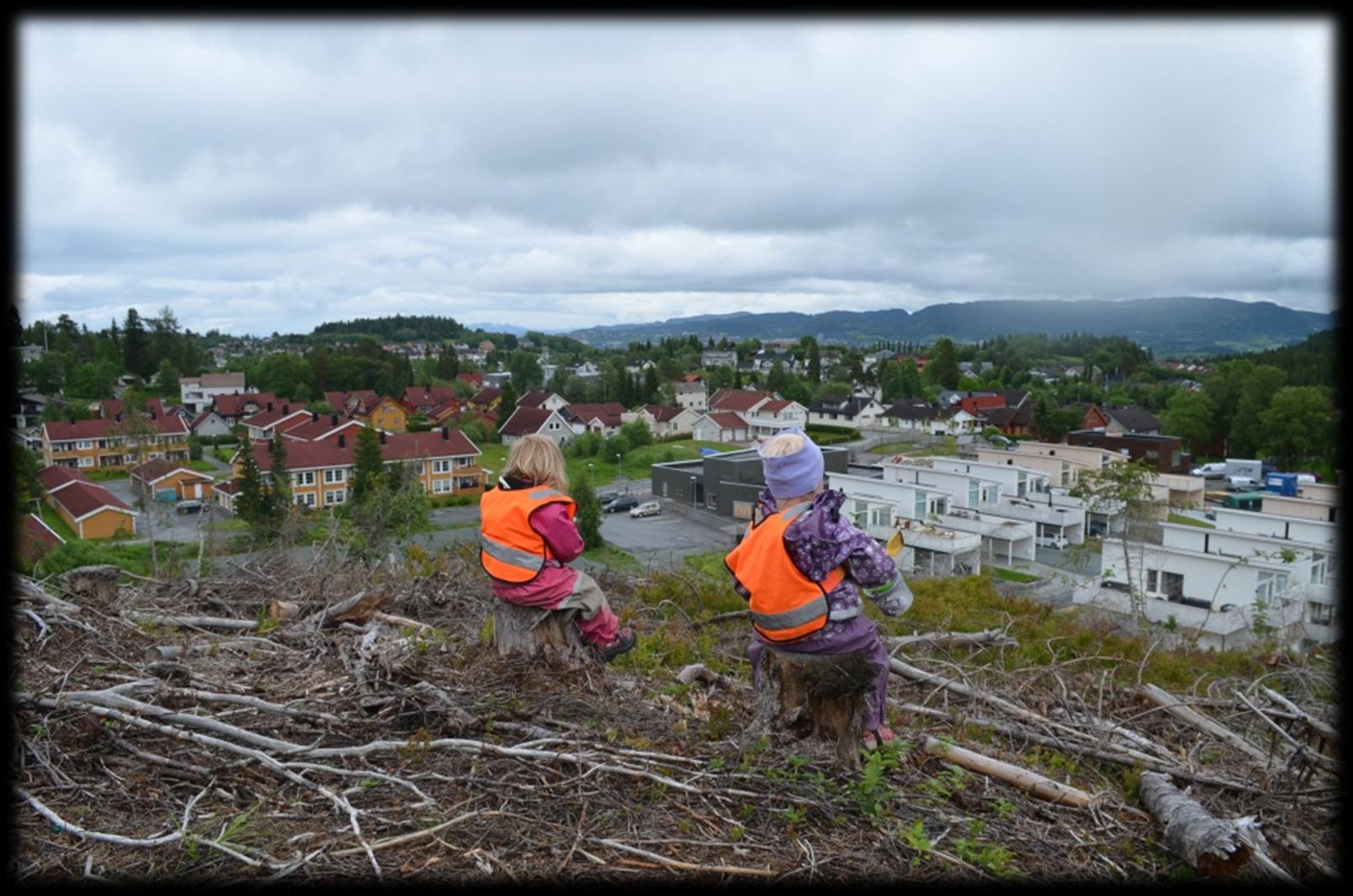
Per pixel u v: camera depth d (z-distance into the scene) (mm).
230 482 39750
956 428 83438
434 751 3920
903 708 5371
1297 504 31297
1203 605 19203
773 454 3869
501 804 3486
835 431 80250
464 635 5938
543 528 4711
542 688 4586
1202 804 4273
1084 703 5809
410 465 26109
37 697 3947
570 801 3561
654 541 33531
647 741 4066
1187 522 34188
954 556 25609
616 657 6027
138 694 4246
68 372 73312
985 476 38594
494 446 68375
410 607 6816
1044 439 78125
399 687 4543
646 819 3480
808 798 3686
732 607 8289
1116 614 13742
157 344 95875
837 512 3826
